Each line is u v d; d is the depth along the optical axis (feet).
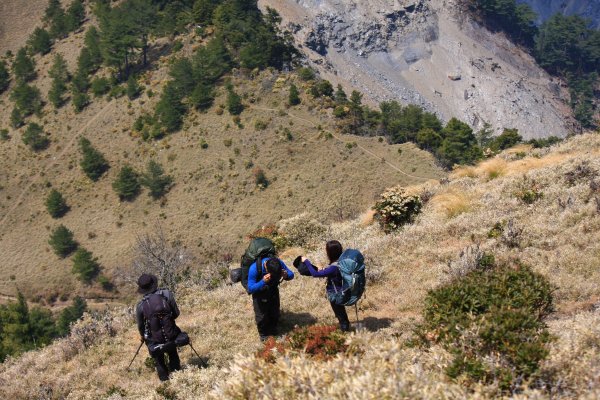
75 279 384.27
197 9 606.96
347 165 411.34
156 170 426.51
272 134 449.89
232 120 474.49
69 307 338.34
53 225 436.35
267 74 520.83
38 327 244.22
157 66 578.66
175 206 417.69
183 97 515.50
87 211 440.86
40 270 397.80
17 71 629.51
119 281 372.38
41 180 480.64
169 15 618.44
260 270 29.63
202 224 394.73
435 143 463.01
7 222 448.24
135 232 409.69
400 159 419.54
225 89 507.30
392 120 497.87
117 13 634.84
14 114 556.92
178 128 483.92
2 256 418.10
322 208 378.32
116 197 444.14
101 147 496.64
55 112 554.87
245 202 401.70
